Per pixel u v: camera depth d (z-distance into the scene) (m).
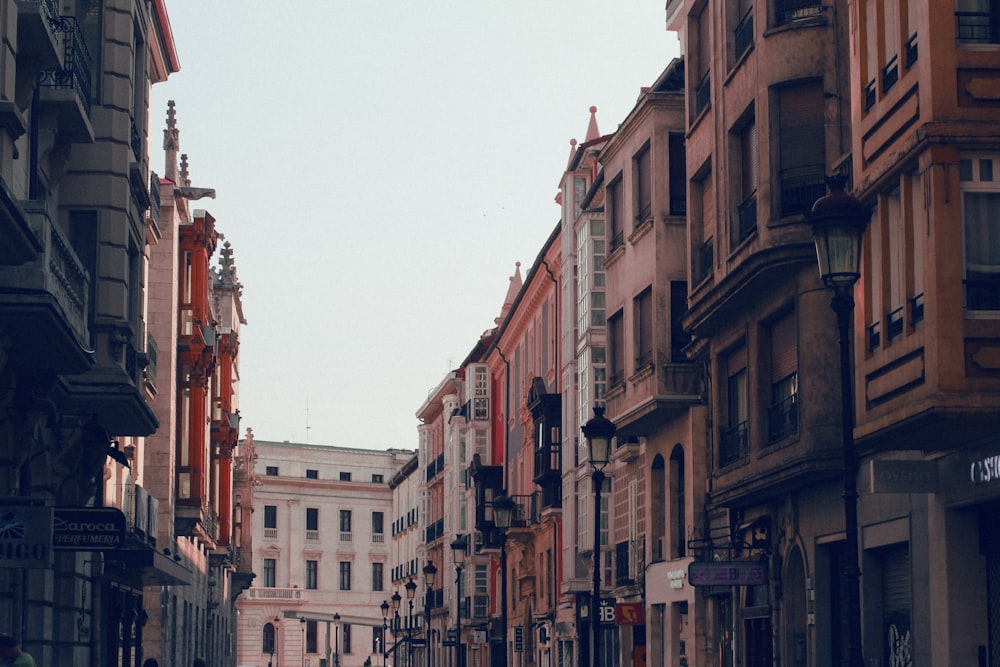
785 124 27.16
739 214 29.55
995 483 19.77
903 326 21.02
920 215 20.38
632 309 37.25
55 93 24.72
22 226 18.00
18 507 16.66
